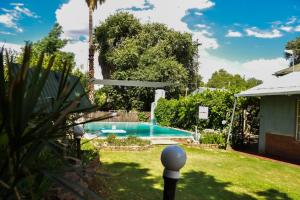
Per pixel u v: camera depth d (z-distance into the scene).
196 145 14.96
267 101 13.74
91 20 29.58
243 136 15.45
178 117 23.94
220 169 10.20
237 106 15.60
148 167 9.82
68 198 3.71
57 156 1.96
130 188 7.38
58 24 41.09
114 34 41.94
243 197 7.26
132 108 36.25
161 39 41.56
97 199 1.77
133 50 37.53
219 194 7.38
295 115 12.21
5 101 1.61
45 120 1.78
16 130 1.65
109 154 11.91
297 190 8.07
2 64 1.74
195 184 8.18
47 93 5.07
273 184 8.58
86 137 14.34
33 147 1.75
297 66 24.20
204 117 16.94
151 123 28.70
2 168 1.73
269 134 13.52
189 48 43.09
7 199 1.73
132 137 14.38
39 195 1.99
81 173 2.00
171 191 2.23
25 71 1.68
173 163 2.18
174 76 37.28
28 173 1.69
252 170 10.27
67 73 2.06
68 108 1.86
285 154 12.66
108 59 40.16
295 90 11.03
